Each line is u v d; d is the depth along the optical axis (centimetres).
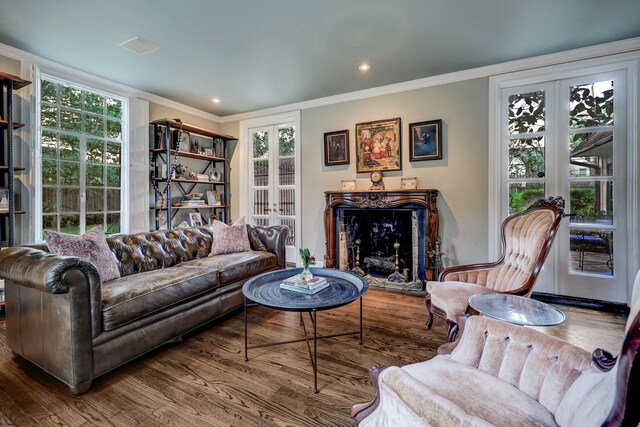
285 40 288
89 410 160
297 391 176
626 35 283
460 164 368
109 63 336
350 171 439
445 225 377
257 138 528
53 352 178
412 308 311
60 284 165
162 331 219
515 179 348
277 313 300
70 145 363
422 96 387
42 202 337
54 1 229
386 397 86
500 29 270
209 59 327
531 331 115
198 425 150
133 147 414
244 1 230
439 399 73
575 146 322
